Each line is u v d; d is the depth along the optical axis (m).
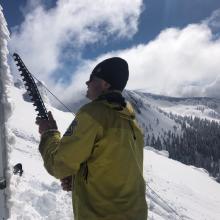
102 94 2.55
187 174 37.91
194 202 26.09
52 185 8.52
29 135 24.44
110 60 2.56
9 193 3.23
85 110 2.43
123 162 2.45
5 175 3.18
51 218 6.30
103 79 2.56
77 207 2.47
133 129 2.64
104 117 2.43
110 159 2.42
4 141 3.17
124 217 2.41
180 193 27.53
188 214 21.00
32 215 5.64
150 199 16.97
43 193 6.85
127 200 2.45
